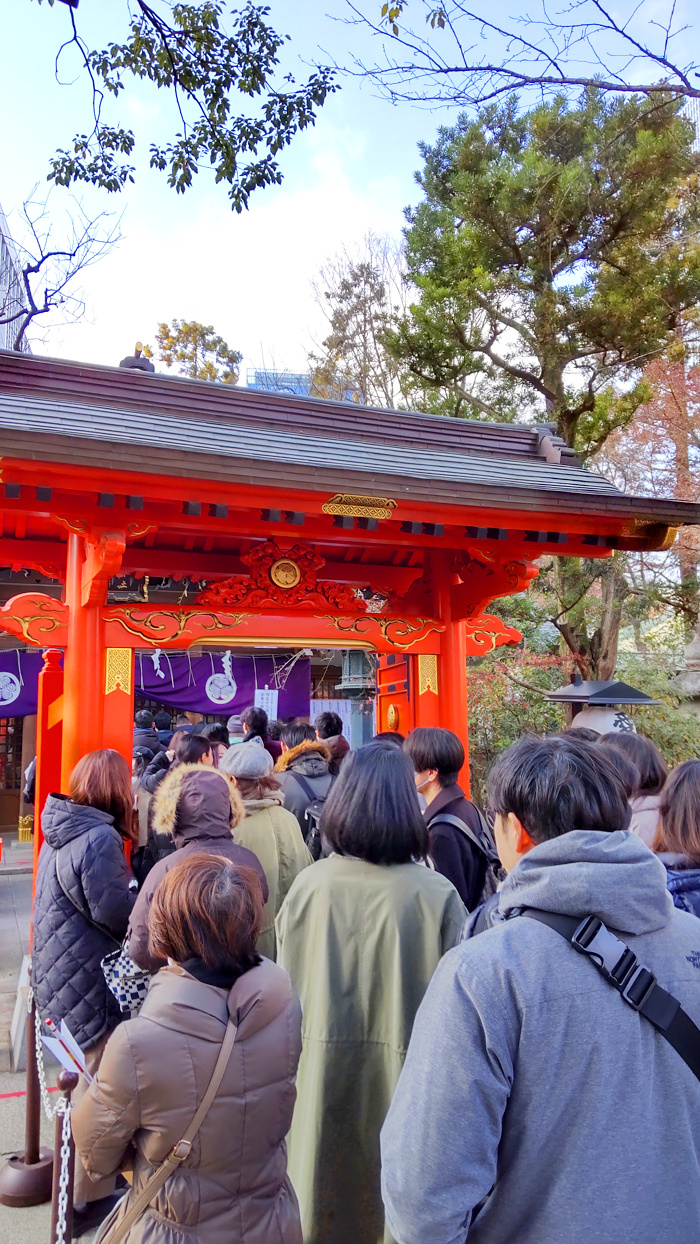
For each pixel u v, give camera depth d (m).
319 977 2.14
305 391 18.70
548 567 9.88
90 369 4.22
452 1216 1.10
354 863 2.19
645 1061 1.15
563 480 4.98
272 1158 1.71
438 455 4.95
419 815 2.17
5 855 11.67
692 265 9.26
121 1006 2.71
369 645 4.93
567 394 10.12
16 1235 2.90
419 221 10.48
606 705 5.53
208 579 4.95
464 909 2.12
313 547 4.91
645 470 11.73
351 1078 2.09
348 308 16.72
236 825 3.08
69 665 4.25
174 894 1.73
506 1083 1.14
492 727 9.71
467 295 9.48
